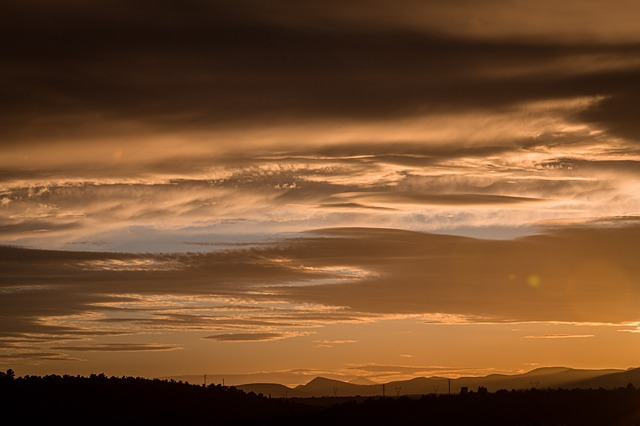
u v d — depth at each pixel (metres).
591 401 143.50
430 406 148.75
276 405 198.00
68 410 162.38
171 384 195.38
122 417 163.62
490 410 141.62
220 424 160.25
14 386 172.12
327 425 142.00
